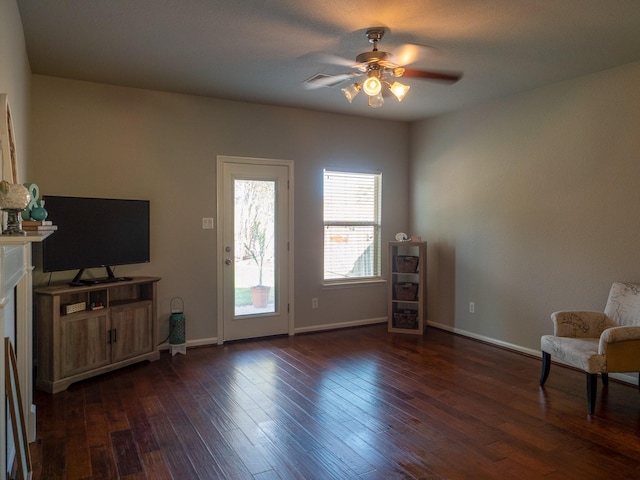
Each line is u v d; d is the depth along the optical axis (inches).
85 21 116.9
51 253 143.9
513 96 182.9
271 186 204.2
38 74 158.4
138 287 174.9
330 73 157.2
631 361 124.2
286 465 97.4
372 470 95.7
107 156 170.7
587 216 157.9
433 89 174.4
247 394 137.4
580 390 141.7
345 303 224.7
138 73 157.9
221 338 193.8
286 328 209.6
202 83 169.2
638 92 143.4
